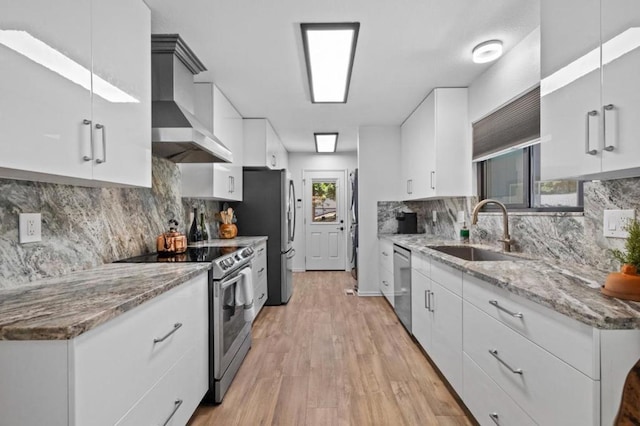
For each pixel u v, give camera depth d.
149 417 1.26
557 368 1.10
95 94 1.30
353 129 4.68
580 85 1.30
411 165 3.90
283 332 3.18
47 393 0.87
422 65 2.61
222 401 2.02
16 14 0.97
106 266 1.79
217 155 2.46
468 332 1.78
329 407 1.95
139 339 1.19
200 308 1.83
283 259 4.12
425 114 3.35
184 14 1.90
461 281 1.87
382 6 1.85
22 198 1.36
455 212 3.45
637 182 1.43
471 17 1.97
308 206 6.59
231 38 2.18
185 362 1.61
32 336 0.85
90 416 0.93
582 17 1.29
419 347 2.81
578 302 1.07
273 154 4.59
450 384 2.07
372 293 4.53
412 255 2.88
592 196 1.68
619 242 1.53
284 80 2.88
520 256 2.13
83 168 1.23
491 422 1.54
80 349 0.90
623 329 0.93
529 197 2.41
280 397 2.06
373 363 2.52
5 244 1.29
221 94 3.13
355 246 5.04
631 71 1.08
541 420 1.18
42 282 1.38
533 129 2.20
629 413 0.68
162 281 1.39
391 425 1.78
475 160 2.96
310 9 1.87
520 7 1.87
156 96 2.18
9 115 0.94
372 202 4.53
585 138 1.27
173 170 2.75
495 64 2.57
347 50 2.31
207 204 3.66
